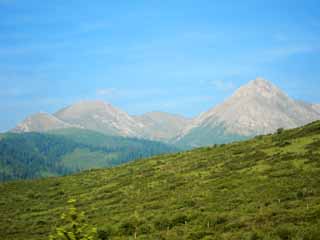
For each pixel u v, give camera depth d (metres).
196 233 40.69
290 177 57.28
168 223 48.06
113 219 56.62
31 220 69.12
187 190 65.56
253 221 40.97
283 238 34.16
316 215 38.25
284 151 74.38
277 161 68.50
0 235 60.09
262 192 52.75
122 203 68.75
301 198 46.81
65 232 20.48
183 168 84.69
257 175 63.06
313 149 70.06
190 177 75.12
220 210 49.12
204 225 44.22
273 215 41.41
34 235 57.91
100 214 63.22
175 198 61.72
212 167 78.94
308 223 36.62
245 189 56.47
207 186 64.56
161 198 64.94
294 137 84.31
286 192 50.41
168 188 70.75
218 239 37.59
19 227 64.69
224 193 57.34
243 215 44.41
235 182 61.84
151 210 57.75
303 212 39.88
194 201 56.41
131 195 73.19
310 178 54.38
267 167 66.56
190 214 49.03
